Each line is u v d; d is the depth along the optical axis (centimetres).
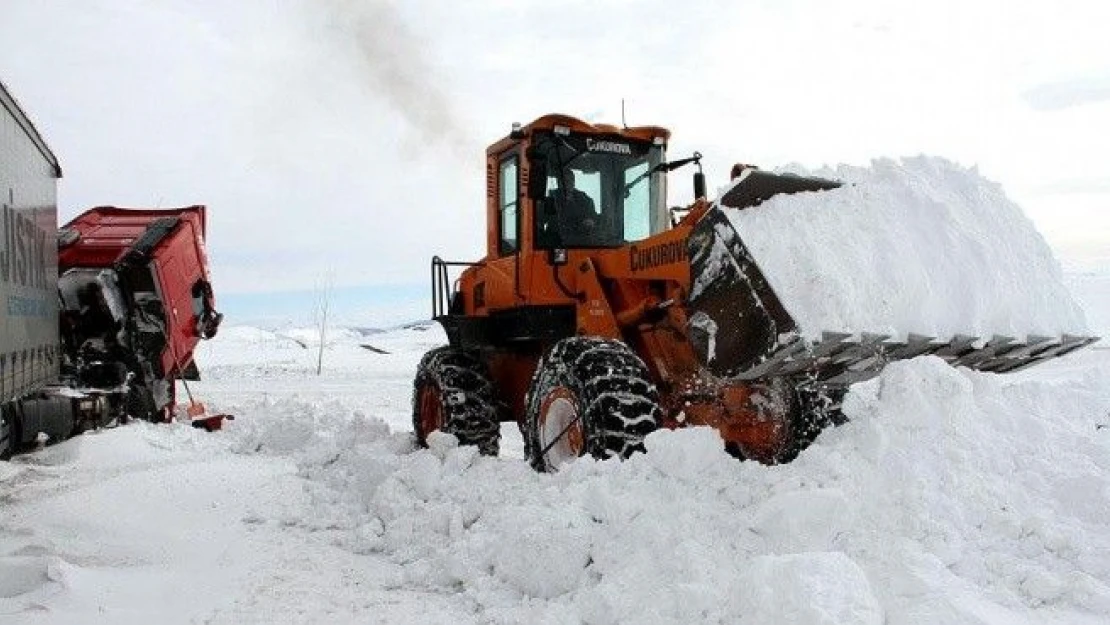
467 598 394
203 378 2161
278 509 582
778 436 491
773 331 401
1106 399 460
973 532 347
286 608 388
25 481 681
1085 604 315
